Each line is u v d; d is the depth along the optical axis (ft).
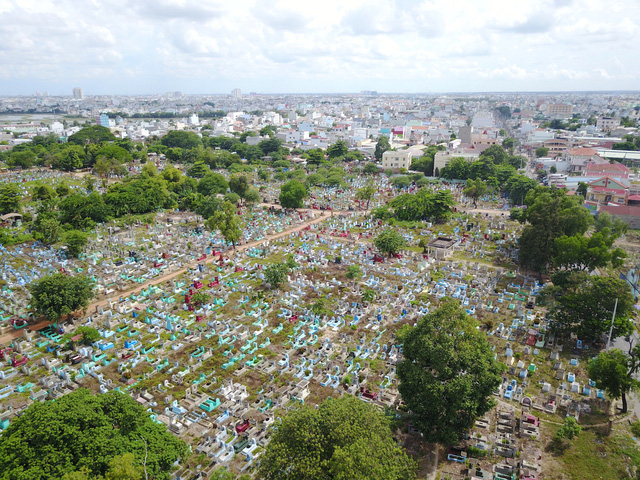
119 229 431.02
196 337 233.55
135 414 135.64
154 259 345.72
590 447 162.09
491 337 239.09
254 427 168.66
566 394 192.75
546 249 309.22
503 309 271.08
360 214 499.10
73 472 112.06
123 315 258.78
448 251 368.68
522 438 166.71
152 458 125.39
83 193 540.93
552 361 216.95
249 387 195.83
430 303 274.36
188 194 520.83
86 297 242.58
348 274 314.14
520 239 328.29
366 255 358.64
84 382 198.70
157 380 199.93
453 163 653.30
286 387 192.65
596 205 471.21
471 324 165.17
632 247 383.04
